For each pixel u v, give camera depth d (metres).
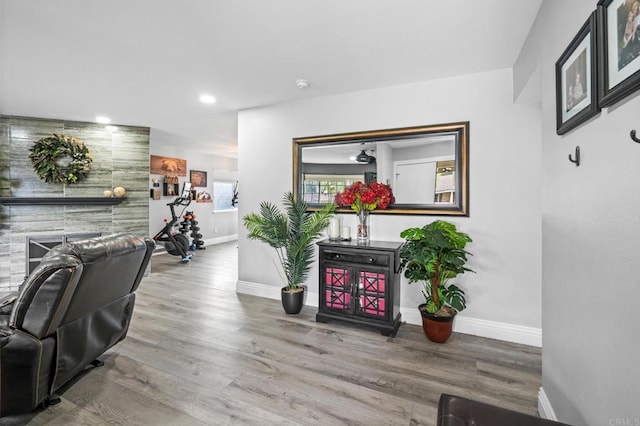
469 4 1.69
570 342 1.24
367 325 2.66
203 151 7.44
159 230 6.57
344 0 1.67
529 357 2.24
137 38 2.08
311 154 3.31
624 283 0.87
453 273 2.48
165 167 6.68
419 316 2.85
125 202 4.62
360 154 3.07
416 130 2.79
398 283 2.81
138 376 1.98
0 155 3.93
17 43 2.15
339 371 2.05
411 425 1.56
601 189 1.00
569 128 1.21
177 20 1.86
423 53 2.26
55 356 1.62
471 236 2.62
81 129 4.34
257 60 2.40
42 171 4.05
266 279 3.66
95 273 1.70
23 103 3.49
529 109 2.43
